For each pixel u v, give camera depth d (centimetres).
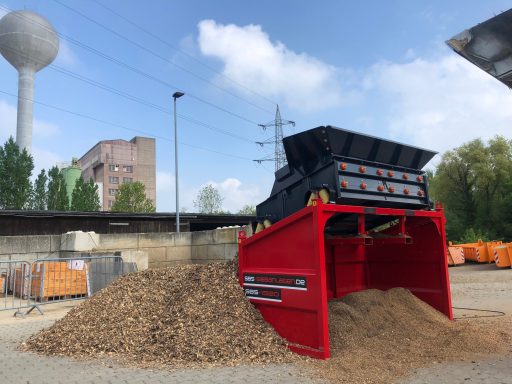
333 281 757
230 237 1427
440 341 581
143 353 580
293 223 579
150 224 2302
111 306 721
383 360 515
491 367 482
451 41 418
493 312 905
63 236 1680
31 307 1160
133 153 11581
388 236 681
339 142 605
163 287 746
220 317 613
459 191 4603
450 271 2442
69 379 504
